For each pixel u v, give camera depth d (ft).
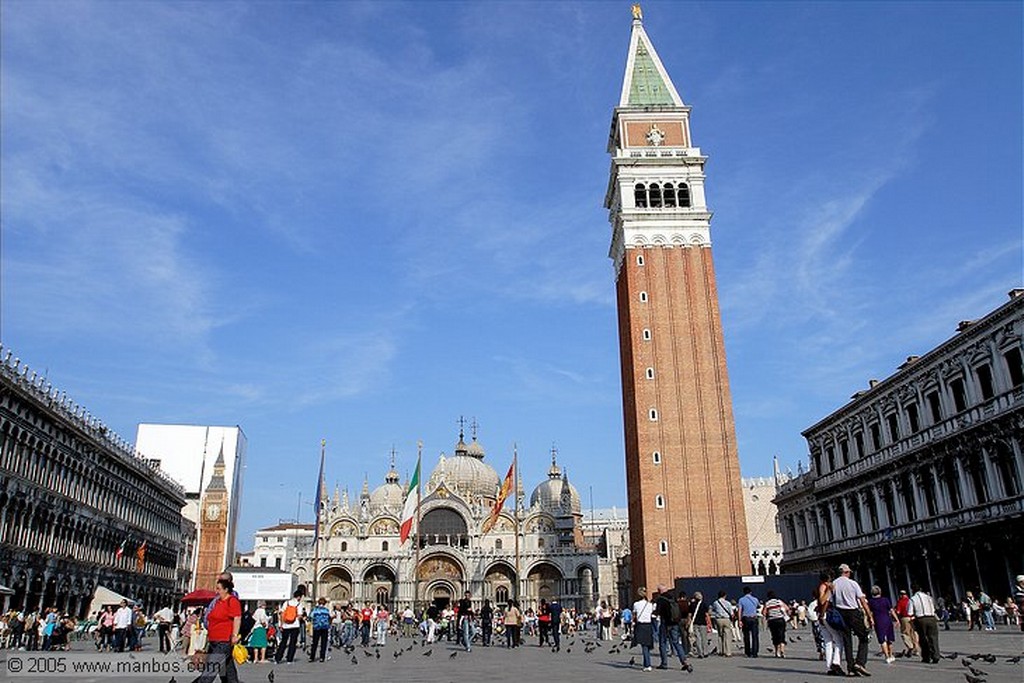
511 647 197.26
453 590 476.54
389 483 573.33
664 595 109.29
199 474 506.48
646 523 308.81
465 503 495.41
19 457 230.48
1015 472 209.15
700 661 121.49
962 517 230.27
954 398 240.32
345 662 140.67
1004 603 211.61
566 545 487.20
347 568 482.28
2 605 221.46
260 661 138.51
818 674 92.07
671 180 361.30
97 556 297.53
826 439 330.13
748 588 127.85
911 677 86.33
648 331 333.83
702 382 326.85
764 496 500.74
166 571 400.06
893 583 272.51
